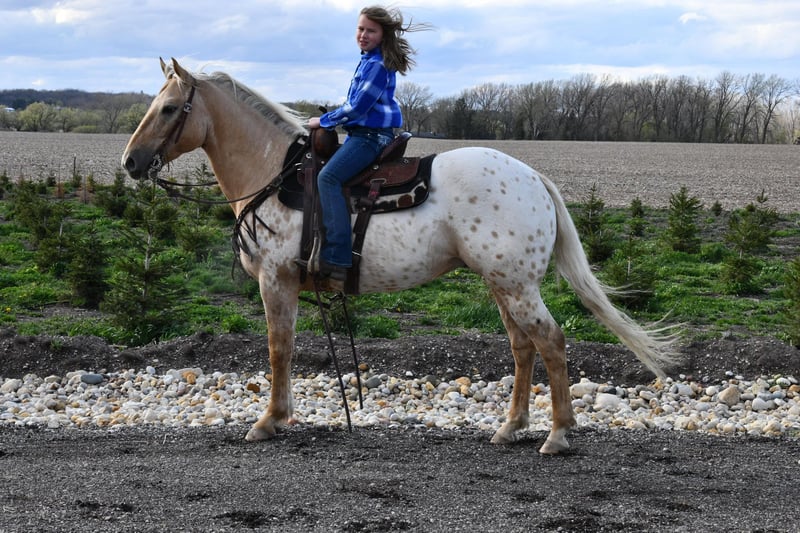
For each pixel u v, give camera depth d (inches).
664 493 193.5
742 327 409.1
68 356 347.6
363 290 226.7
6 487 195.2
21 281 497.4
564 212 229.0
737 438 247.0
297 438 238.4
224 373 336.5
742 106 3934.5
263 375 333.7
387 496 189.8
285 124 239.6
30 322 404.2
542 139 3821.4
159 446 233.1
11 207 790.5
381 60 218.4
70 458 221.8
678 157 2246.6
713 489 196.1
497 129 3789.4
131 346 373.1
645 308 446.9
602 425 270.4
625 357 345.1
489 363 343.6
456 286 499.2
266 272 230.7
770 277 529.3
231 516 177.2
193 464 213.8
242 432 246.4
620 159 2128.4
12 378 337.1
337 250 216.8
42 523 171.9
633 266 494.0
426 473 207.2
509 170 220.7
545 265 220.2
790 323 363.9
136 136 233.1
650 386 324.8
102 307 384.8
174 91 234.1
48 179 1021.8
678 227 640.4
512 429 235.3
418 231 217.3
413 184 218.2
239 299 470.0
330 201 217.3
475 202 215.8
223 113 239.0
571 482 200.4
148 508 181.5
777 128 3986.2
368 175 222.1
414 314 438.9
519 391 236.1
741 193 1184.2
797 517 177.6
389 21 217.2
